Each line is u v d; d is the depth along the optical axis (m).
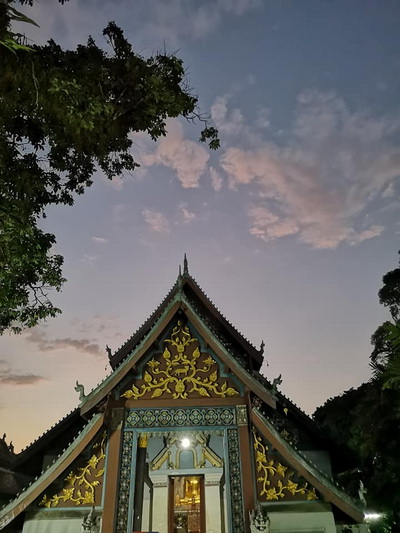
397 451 25.83
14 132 11.39
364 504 10.03
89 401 10.70
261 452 10.75
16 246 9.83
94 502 10.17
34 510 10.14
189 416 10.91
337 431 36.31
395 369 8.72
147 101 11.59
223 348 11.48
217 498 15.77
